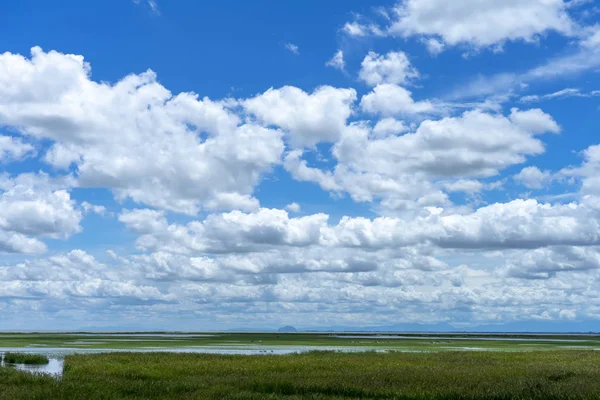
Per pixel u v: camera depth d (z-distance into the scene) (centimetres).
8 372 4041
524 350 8894
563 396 3073
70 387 3244
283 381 3678
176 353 6612
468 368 4797
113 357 5806
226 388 3388
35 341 12925
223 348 9481
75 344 11019
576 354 7212
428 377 3978
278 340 14762
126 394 3141
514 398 3070
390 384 3653
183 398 3012
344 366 5019
